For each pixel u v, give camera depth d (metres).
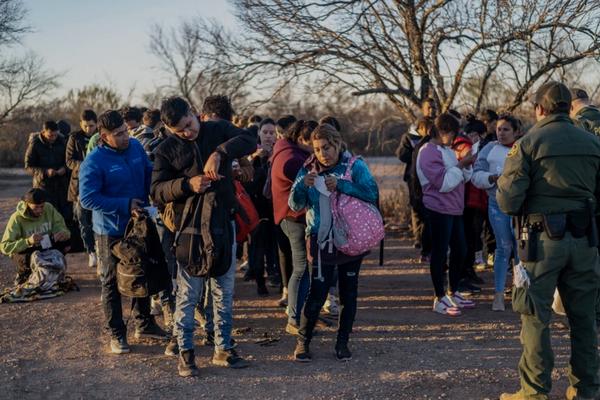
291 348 5.62
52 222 7.53
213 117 5.89
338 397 4.60
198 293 5.01
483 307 6.86
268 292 7.46
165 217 4.89
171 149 4.79
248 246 7.87
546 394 4.29
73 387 4.82
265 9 10.54
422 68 10.53
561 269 4.27
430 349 5.57
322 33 10.65
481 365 5.18
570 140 4.21
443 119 6.37
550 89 4.32
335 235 5.07
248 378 4.95
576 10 8.98
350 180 5.10
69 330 6.13
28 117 33.97
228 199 4.81
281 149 5.82
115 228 5.33
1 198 19.91
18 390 4.77
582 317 4.32
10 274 8.51
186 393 4.70
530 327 4.27
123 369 5.15
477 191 7.46
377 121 12.47
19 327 6.22
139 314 5.84
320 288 5.18
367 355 5.44
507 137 6.55
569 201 4.19
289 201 5.27
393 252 9.76
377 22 10.57
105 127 5.25
